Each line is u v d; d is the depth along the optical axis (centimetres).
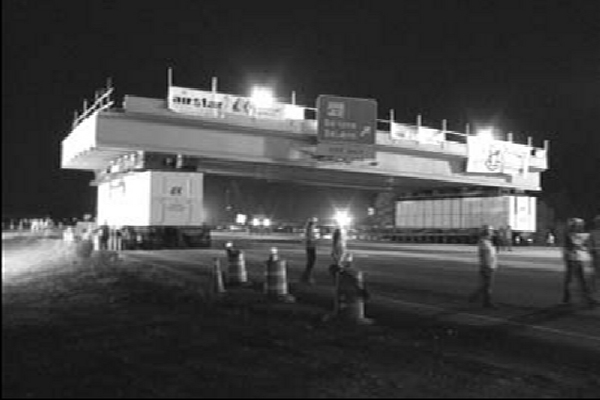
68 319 1178
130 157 4572
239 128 4628
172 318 1231
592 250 1897
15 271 2138
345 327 1278
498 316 1565
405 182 6319
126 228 4175
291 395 767
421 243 6775
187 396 737
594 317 1576
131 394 733
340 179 6166
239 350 989
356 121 4975
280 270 1680
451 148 5691
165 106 4356
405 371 949
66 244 3759
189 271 2412
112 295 1573
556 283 2364
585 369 1084
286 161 4894
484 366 1040
